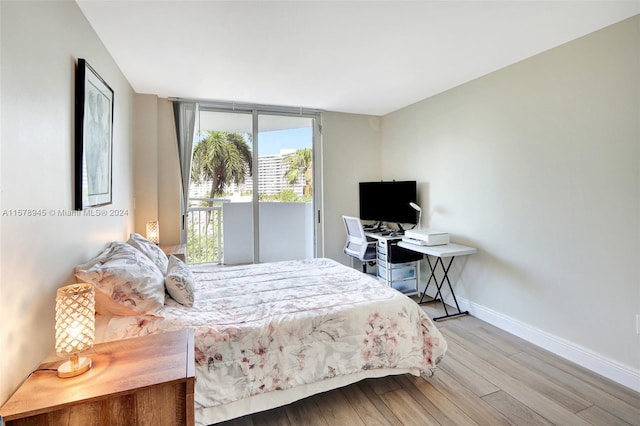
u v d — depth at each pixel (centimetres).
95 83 202
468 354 246
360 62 269
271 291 221
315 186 441
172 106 366
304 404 190
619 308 209
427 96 368
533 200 261
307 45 237
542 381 211
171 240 369
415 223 385
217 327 165
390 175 446
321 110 428
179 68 277
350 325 189
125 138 294
